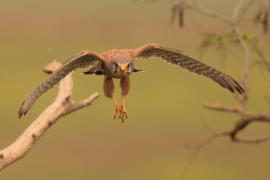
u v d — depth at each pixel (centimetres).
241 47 1884
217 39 1842
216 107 1803
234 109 1798
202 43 1852
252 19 1872
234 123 1875
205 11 1850
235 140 1869
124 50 965
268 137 1861
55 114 1320
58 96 1342
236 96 1806
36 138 1295
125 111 970
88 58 942
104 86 970
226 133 1853
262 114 1797
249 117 1794
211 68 974
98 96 1363
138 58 977
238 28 1842
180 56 980
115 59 932
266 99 2192
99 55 943
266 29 1861
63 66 923
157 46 975
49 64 1434
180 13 1817
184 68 985
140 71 968
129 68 932
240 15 1867
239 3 1888
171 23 1823
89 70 948
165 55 982
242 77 1844
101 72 954
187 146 1883
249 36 1830
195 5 1841
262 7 1859
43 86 910
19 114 890
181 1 1820
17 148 1276
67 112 1337
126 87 970
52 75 917
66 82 1358
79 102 1347
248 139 1859
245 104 1802
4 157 1264
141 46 974
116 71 930
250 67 1869
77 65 941
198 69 982
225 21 1853
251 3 1866
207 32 1839
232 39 1861
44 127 1305
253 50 1862
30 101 898
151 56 980
